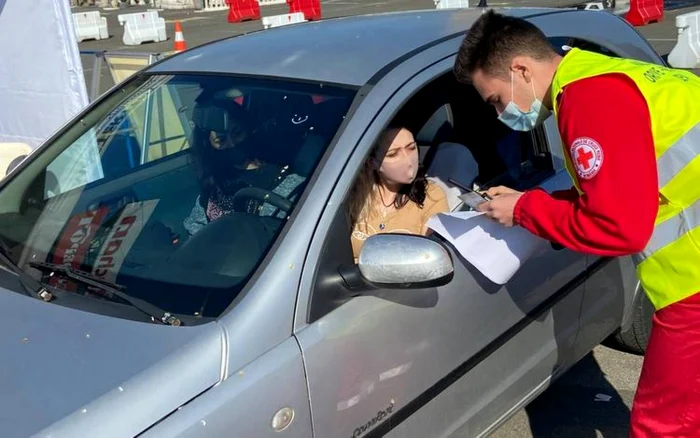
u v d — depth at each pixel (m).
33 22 5.49
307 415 1.95
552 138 2.93
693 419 2.13
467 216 2.37
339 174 2.14
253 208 2.23
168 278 2.11
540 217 2.05
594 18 3.32
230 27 20.55
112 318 1.97
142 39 18.11
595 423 3.36
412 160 2.55
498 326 2.56
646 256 2.09
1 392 1.76
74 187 2.70
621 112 1.88
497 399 2.63
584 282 2.98
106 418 1.67
